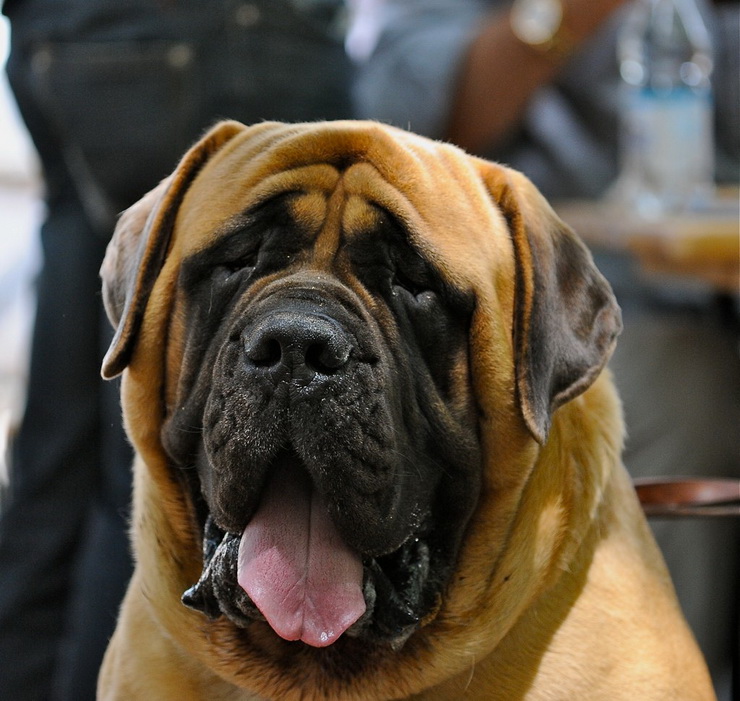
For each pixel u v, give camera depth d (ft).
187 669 15.20
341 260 13.98
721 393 28.94
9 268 57.41
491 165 15.37
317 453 12.61
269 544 13.11
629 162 29.50
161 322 14.73
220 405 12.96
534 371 14.19
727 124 31.76
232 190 14.35
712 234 22.29
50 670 24.32
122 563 22.98
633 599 15.24
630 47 29.96
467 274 14.06
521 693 14.70
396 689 14.55
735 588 26.22
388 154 14.30
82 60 22.66
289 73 23.53
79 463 24.68
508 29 27.73
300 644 14.42
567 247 15.33
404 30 28.84
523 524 14.75
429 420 14.12
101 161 23.09
